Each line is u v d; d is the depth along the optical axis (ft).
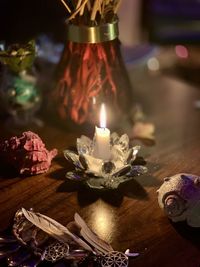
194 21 4.55
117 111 2.22
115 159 1.84
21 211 1.58
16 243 1.51
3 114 2.44
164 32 4.67
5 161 1.95
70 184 1.85
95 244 1.50
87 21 1.98
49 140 2.19
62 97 2.19
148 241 1.56
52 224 1.53
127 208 1.72
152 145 2.16
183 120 2.45
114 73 2.12
